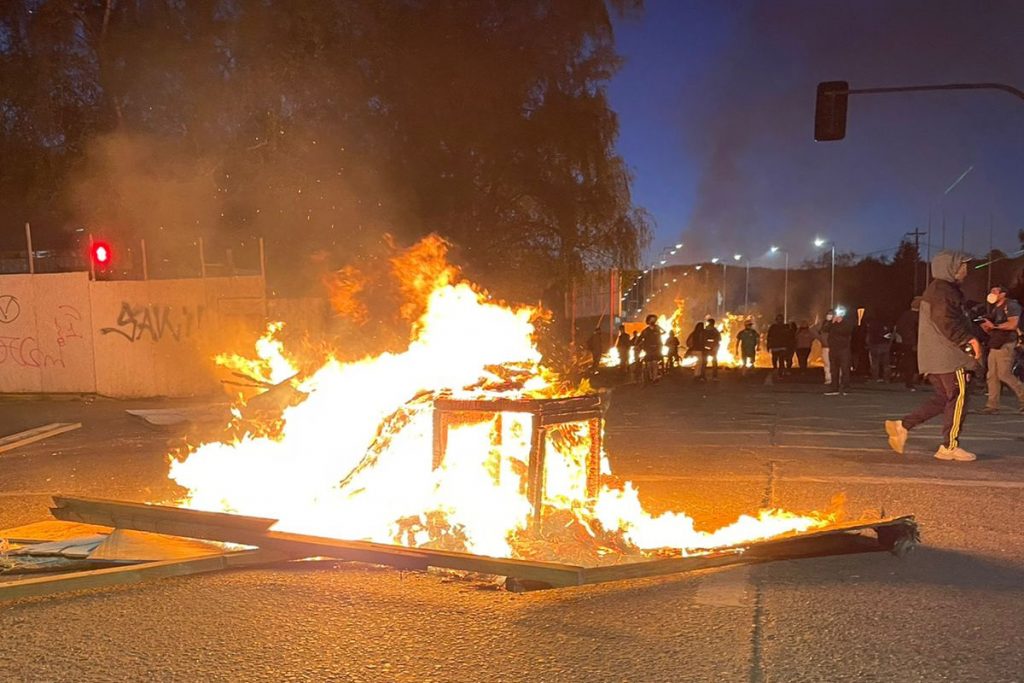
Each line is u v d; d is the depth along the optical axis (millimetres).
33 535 6117
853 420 12922
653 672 3750
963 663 3799
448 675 3752
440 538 5387
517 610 4512
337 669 3822
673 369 28766
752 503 6938
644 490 7445
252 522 5320
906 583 4871
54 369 17828
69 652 4047
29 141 22109
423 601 4656
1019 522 6250
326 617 4441
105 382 17672
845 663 3811
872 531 5789
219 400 17125
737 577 5004
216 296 18000
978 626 4219
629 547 5441
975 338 8820
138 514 5711
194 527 5488
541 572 4539
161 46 21516
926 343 8953
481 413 5609
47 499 7742
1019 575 5012
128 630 4305
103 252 17781
